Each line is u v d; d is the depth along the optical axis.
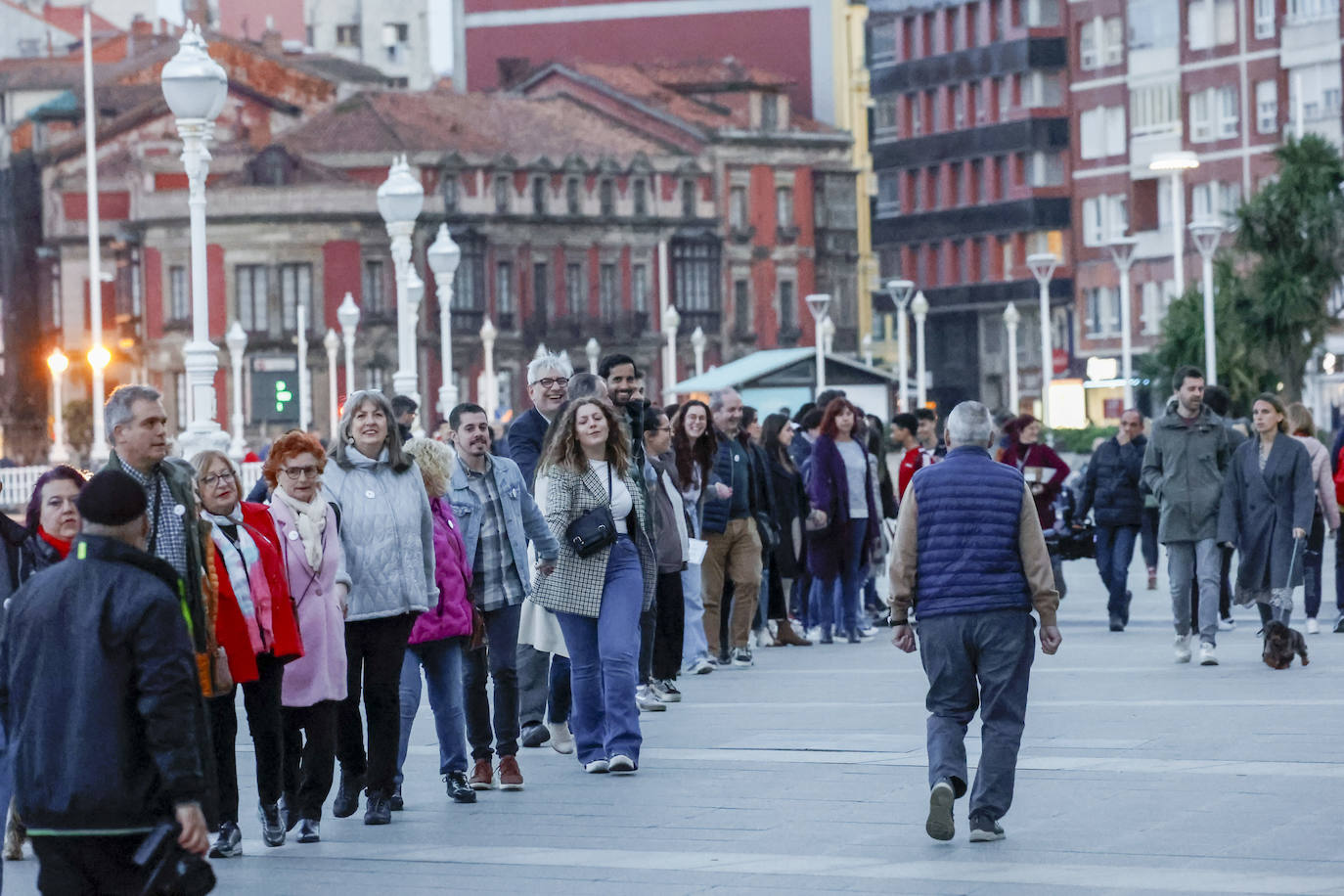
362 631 29.23
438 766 34.81
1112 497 55.19
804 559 55.12
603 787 31.50
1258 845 24.88
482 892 23.91
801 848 25.89
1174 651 46.69
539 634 35.53
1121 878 23.31
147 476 24.95
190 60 53.78
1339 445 53.91
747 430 55.88
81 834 18.12
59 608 18.30
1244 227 140.00
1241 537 45.06
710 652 49.75
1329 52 194.50
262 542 26.94
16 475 142.00
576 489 33.06
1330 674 42.16
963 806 28.72
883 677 45.53
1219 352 143.75
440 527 30.88
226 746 26.95
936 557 26.52
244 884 24.98
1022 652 26.31
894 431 59.38
